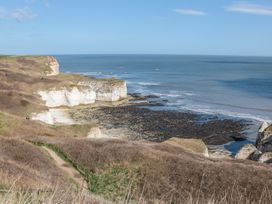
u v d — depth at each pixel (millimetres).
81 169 28891
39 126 48844
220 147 62375
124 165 28641
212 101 109000
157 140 66188
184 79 178375
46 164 27703
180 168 27609
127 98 113688
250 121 80500
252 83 157625
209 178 26125
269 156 50062
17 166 22859
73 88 101250
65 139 35344
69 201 10070
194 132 71500
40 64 134125
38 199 9211
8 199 8438
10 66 121750
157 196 24203
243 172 26703
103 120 82812
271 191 24062
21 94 76625
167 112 90625
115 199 22219
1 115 47562
